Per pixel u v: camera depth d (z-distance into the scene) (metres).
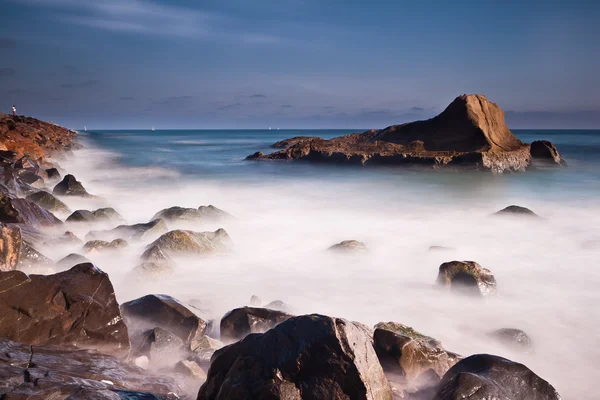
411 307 9.65
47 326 5.88
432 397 5.22
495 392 4.88
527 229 16.77
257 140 107.50
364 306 9.66
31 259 9.15
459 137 35.81
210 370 4.69
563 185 28.53
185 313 7.24
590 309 9.77
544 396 5.09
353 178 31.78
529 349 7.80
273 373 4.14
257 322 7.30
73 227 14.27
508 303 10.02
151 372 5.82
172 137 133.88
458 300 9.99
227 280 11.03
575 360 7.63
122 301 9.31
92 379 4.87
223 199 23.58
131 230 13.45
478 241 15.38
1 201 11.91
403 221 18.81
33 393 4.16
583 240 15.35
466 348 7.89
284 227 17.23
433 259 13.25
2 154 23.69
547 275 11.95
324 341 4.16
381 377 4.24
